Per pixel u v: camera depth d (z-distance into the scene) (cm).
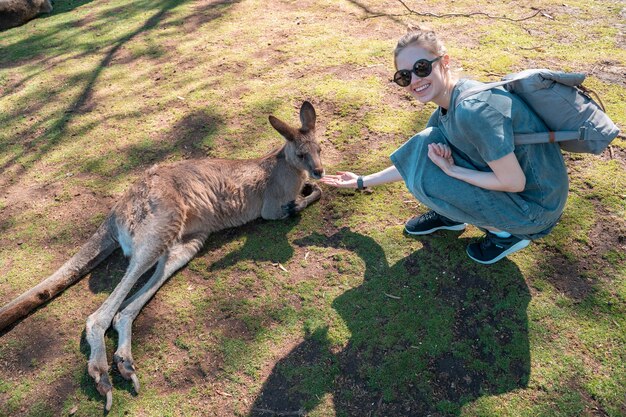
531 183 259
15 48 685
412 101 473
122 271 344
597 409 242
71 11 816
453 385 257
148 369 280
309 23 662
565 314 284
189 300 317
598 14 623
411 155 291
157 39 660
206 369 277
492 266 313
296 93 501
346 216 367
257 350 283
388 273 318
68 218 385
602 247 320
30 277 340
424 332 282
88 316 305
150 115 496
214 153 438
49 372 282
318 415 251
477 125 238
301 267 332
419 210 362
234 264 341
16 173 436
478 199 269
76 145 465
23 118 513
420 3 698
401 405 252
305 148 374
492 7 666
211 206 367
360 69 532
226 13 725
